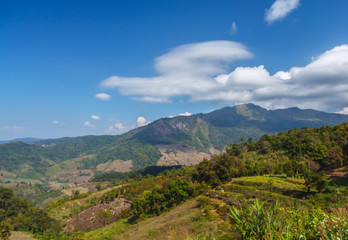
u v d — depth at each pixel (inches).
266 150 4677.7
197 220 1331.2
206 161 2861.7
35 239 2876.5
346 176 2055.9
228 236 592.4
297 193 1587.1
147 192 2647.6
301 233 227.6
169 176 4303.6
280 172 3026.6
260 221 216.2
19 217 3476.9
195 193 2199.8
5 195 4170.8
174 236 1202.6
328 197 1259.8
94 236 2167.8
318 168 2849.4
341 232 195.6
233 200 1508.4
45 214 3575.3
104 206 3924.7
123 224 2416.3
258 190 1833.2
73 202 4601.4
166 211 2128.4
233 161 2925.7
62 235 2886.3
